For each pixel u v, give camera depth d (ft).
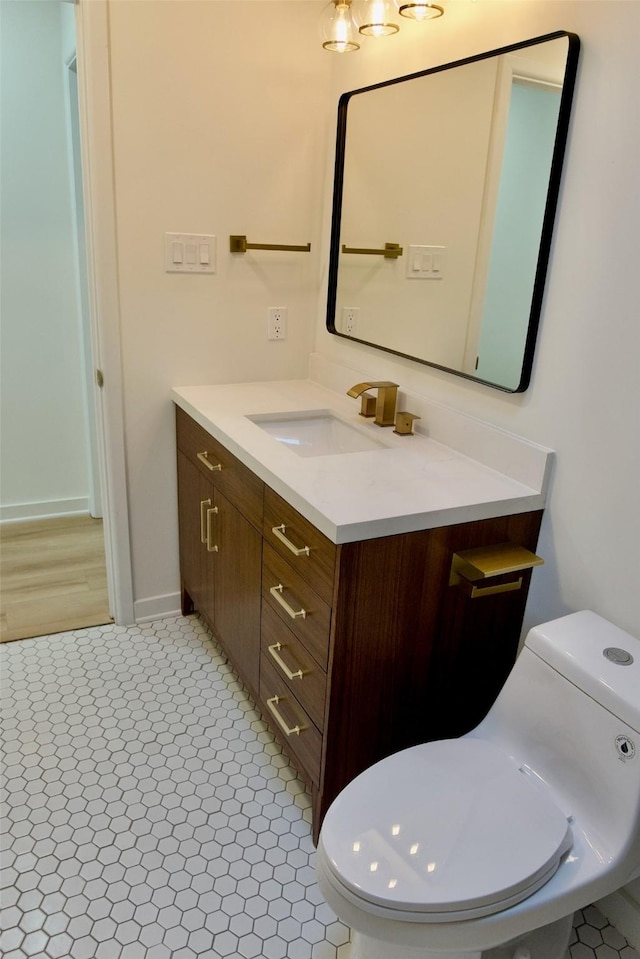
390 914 3.49
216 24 6.53
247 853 5.32
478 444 5.59
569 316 4.70
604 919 5.03
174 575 8.30
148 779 5.94
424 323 6.11
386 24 5.36
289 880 5.12
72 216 9.62
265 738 6.48
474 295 5.46
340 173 7.13
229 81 6.75
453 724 5.71
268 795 5.85
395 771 4.25
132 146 6.53
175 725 6.57
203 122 6.77
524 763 4.45
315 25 6.95
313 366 8.07
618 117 4.18
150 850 5.29
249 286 7.54
